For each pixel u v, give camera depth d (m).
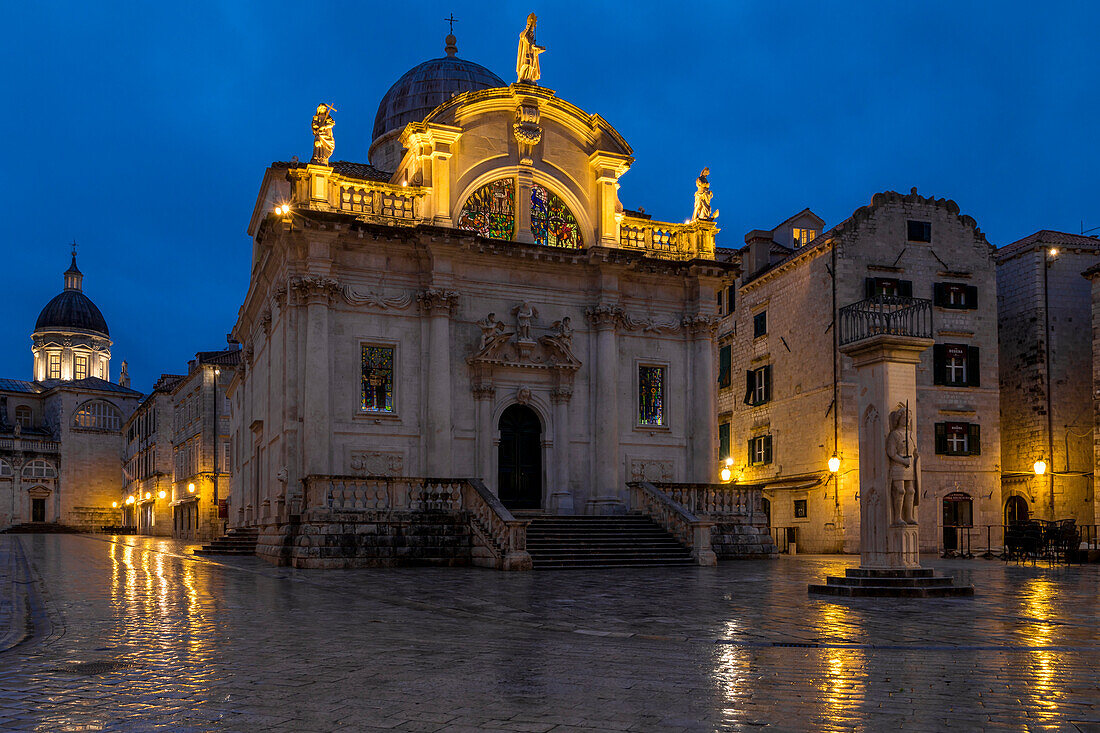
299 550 27.09
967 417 42.88
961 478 42.44
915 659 10.25
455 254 33.75
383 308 32.97
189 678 8.96
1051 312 45.19
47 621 13.64
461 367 33.91
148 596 17.39
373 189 33.66
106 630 12.49
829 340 42.16
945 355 42.91
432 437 32.66
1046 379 44.62
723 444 51.91
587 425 35.41
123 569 25.52
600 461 34.94
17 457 92.88
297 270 31.91
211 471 64.38
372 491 28.80
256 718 7.27
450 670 9.45
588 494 35.09
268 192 41.72
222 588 19.39
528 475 34.88
